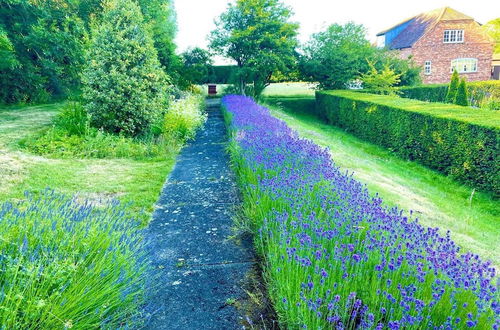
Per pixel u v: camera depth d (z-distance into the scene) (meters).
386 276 2.57
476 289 2.43
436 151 9.75
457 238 4.66
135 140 9.06
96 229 3.02
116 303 2.42
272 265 2.93
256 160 5.34
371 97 16.11
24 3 15.11
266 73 22.20
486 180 8.00
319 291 2.49
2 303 1.95
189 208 5.09
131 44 9.24
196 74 21.67
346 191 4.18
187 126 10.45
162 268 3.52
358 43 23.55
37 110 13.59
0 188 5.40
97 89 9.18
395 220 3.44
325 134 14.77
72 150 7.93
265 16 20.73
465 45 34.47
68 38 15.92
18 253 2.38
